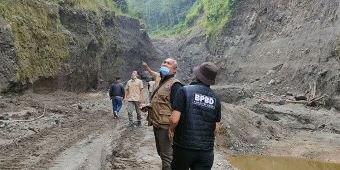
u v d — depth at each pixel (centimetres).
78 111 2103
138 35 6781
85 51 3934
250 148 1934
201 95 534
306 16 4897
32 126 1481
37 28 2962
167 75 720
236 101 3719
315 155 1864
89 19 4203
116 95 1930
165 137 709
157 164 1014
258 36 6022
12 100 2212
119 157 1066
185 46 8412
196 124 527
